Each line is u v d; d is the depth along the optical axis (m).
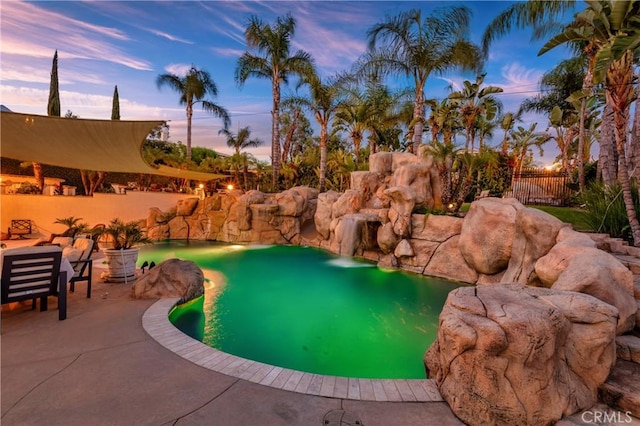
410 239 12.77
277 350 5.99
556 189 17.70
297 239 19.03
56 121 8.26
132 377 3.82
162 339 4.87
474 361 3.24
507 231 9.34
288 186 28.41
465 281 10.95
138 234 8.76
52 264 5.71
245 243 18.75
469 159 14.12
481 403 3.13
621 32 6.41
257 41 22.09
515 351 3.11
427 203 15.23
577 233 7.24
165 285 7.15
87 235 11.91
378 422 3.14
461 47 15.74
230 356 4.41
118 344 4.68
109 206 18.53
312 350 6.02
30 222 16.39
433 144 14.95
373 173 17.88
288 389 3.66
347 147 33.06
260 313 7.94
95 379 3.75
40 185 19.75
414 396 3.59
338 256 15.44
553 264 5.82
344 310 8.30
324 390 3.66
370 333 6.88
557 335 3.21
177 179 29.08
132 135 9.41
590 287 4.29
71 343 4.67
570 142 24.22
